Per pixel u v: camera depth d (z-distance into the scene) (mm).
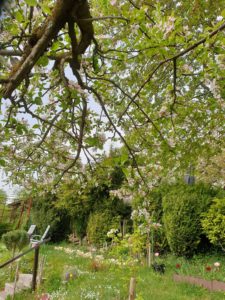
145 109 3898
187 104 4031
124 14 2420
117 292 6754
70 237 14891
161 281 7867
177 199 9805
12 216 16938
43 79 2844
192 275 8000
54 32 1786
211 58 3354
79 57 2203
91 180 3639
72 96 2641
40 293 7820
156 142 3699
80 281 8055
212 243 9359
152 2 3742
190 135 4371
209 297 6828
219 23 2643
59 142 3420
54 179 3738
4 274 9156
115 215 13000
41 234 15438
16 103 2398
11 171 3479
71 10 1782
